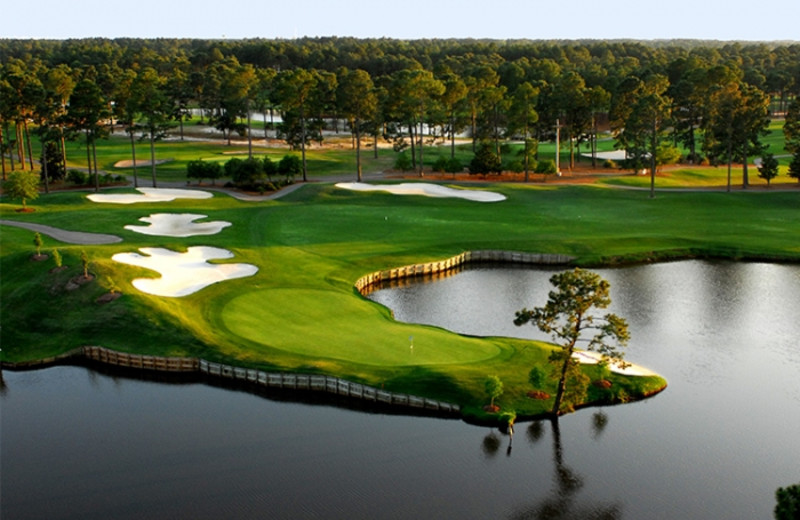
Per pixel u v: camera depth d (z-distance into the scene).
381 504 34.53
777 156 143.62
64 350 52.91
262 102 184.88
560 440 40.59
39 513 33.81
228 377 48.81
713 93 128.88
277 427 42.25
